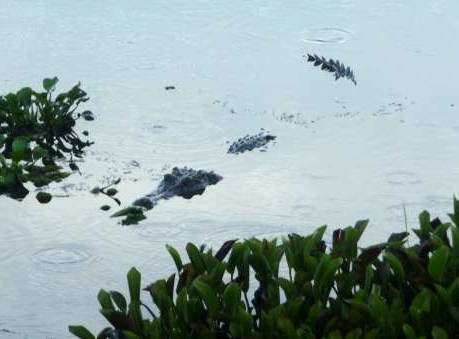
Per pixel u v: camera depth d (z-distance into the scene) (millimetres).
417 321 9484
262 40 23766
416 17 25641
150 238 14641
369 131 18594
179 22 25125
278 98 20234
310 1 26875
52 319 12648
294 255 10461
